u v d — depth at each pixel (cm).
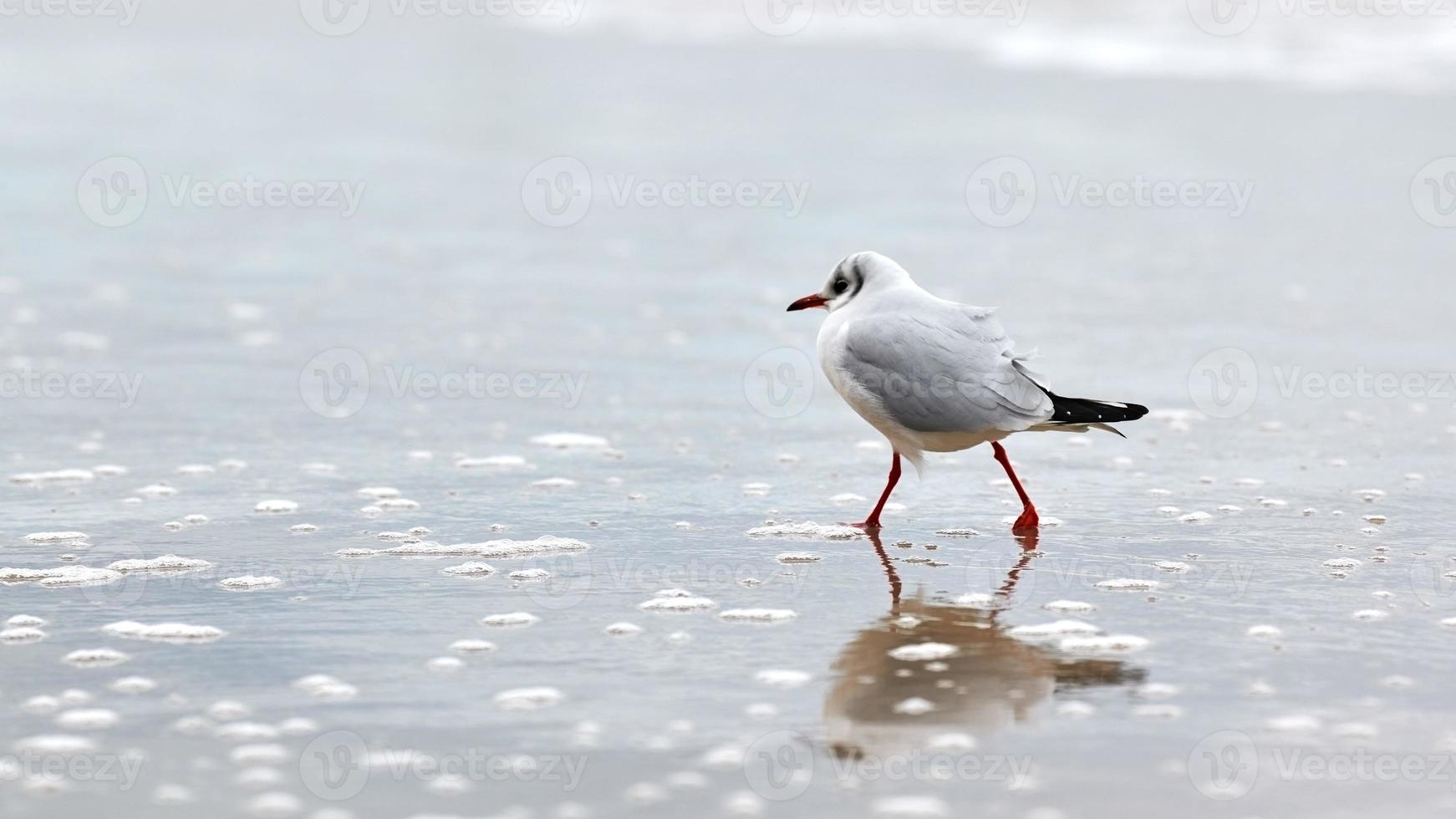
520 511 1078
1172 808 600
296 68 3909
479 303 1881
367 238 2259
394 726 679
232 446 1274
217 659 763
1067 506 1094
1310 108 3092
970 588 889
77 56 4088
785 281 2005
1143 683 730
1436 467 1205
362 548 973
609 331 1744
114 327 1731
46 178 2623
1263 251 2142
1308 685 725
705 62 3884
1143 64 3603
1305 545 982
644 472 1203
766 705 704
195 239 2242
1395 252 2122
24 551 963
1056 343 1672
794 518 1064
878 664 755
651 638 800
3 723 681
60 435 1302
